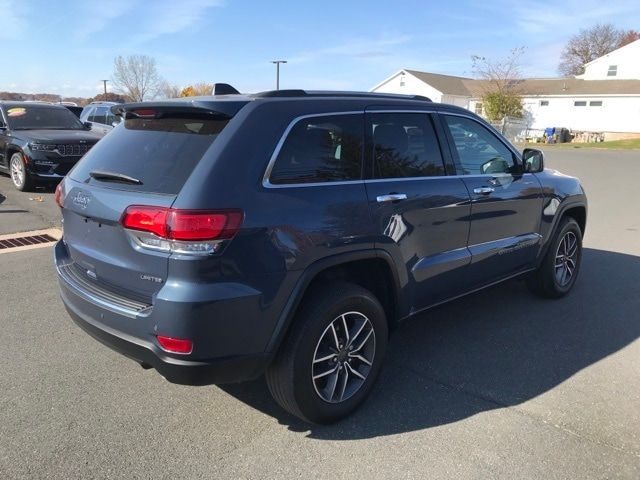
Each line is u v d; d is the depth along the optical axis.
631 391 3.64
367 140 3.42
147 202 2.73
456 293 4.15
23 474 2.75
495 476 2.79
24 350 4.09
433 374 3.86
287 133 3.02
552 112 46.59
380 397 3.55
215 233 2.62
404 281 3.57
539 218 4.89
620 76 50.50
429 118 3.93
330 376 3.19
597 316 4.96
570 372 3.91
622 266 6.60
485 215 4.22
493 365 4.00
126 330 2.84
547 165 21.05
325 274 3.22
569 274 5.49
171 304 2.62
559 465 2.88
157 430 3.15
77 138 10.77
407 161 3.67
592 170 19.14
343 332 3.20
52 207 9.19
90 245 3.14
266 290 2.79
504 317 4.92
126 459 2.88
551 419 3.30
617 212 10.51
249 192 2.77
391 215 3.39
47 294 5.23
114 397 3.48
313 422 3.18
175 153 2.92
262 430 3.17
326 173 3.16
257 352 2.84
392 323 3.68
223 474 2.79
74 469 2.79
